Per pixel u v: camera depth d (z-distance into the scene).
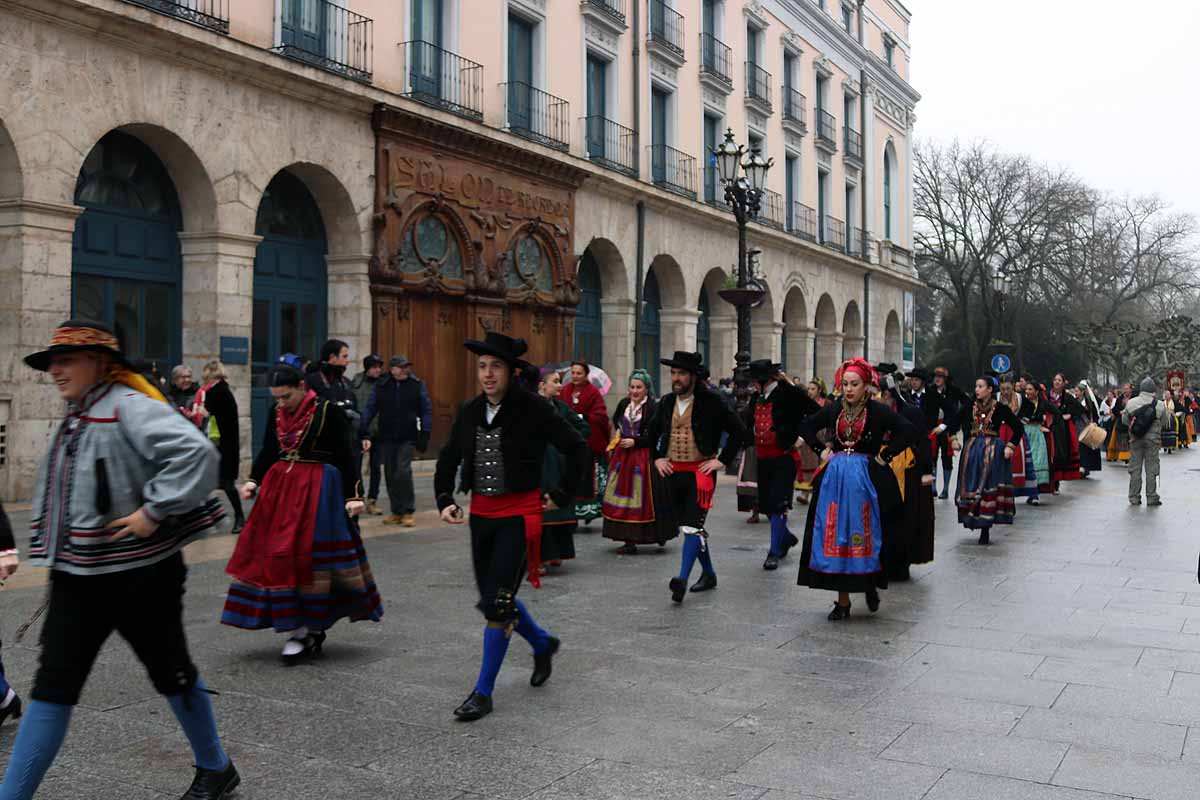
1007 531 11.84
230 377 14.76
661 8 26.33
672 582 7.67
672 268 26.89
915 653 6.15
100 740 4.54
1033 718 4.90
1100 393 57.84
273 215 16.33
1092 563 9.49
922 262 54.88
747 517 12.98
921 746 4.50
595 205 23.31
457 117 18.45
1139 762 4.30
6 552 3.92
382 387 11.62
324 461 6.00
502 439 5.19
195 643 6.31
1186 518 13.09
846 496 7.04
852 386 7.08
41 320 12.31
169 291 14.78
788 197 33.88
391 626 6.81
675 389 7.97
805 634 6.64
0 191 12.19
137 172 14.30
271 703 5.12
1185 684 5.48
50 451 3.57
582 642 6.42
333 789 4.00
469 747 4.49
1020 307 51.00
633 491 9.71
